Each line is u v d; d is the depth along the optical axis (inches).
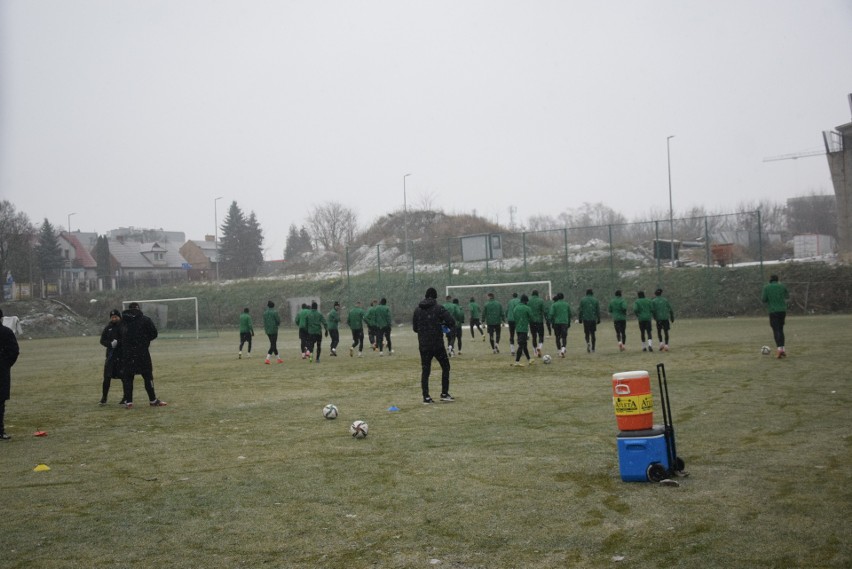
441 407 518.0
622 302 938.7
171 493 303.7
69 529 258.4
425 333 543.5
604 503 263.7
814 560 199.6
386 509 268.5
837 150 2146.9
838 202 2154.3
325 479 317.4
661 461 287.9
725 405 466.3
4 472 354.6
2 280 2822.3
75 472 351.6
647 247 2133.4
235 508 277.4
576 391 576.7
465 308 2047.2
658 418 430.9
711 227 2217.0
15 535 253.0
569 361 838.5
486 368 802.8
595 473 308.3
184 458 374.3
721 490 272.1
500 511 259.8
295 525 253.9
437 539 233.1
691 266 1958.7
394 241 3161.9
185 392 679.1
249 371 881.5
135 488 315.3
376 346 1089.4
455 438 398.0
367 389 648.4
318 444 397.4
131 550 234.2
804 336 1019.3
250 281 2800.2
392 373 789.2
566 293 1974.7
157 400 592.7
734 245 2208.4
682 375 636.1
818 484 274.1
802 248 2388.0
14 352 456.4
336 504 277.7
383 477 316.5
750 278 1809.8
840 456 316.8
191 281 3474.4
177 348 1473.9
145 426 486.0
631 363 783.1
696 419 420.8
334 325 1093.1
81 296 2903.5
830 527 225.3
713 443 354.6
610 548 217.5
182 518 267.1
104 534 251.4
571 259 2122.3
